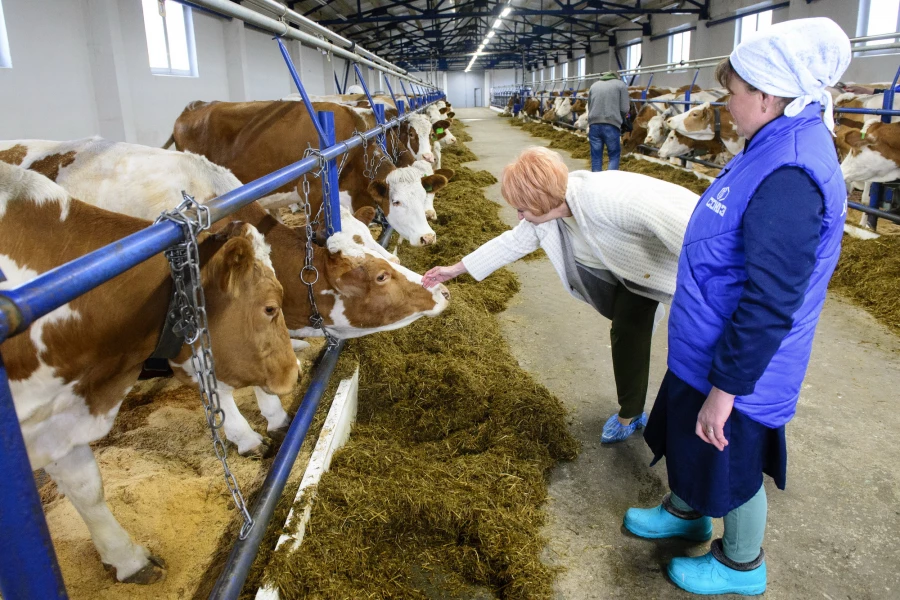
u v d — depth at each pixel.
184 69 11.04
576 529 2.42
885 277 4.84
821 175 1.45
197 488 2.56
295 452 2.38
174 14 10.56
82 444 1.91
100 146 2.97
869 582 2.14
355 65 5.42
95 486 1.98
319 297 2.72
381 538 2.30
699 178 9.82
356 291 2.69
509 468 2.66
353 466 2.60
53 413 1.79
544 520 2.45
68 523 2.38
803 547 2.29
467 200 8.19
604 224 2.34
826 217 1.49
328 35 4.14
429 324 3.91
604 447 2.95
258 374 2.09
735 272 1.64
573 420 3.16
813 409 3.21
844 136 6.86
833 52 1.45
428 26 31.16
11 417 0.84
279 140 5.08
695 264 1.72
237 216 2.72
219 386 2.16
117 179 2.84
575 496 2.61
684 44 20.28
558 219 2.57
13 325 0.81
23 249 1.75
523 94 32.66
